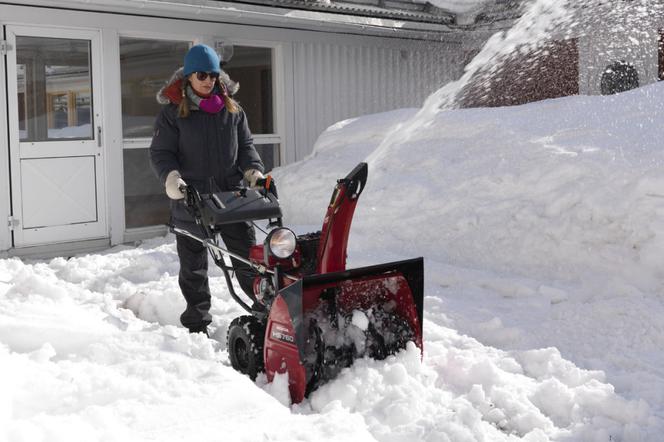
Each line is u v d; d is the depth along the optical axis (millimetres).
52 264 7574
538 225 6547
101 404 3250
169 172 4590
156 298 5598
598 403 3633
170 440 2887
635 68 11234
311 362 3707
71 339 4168
